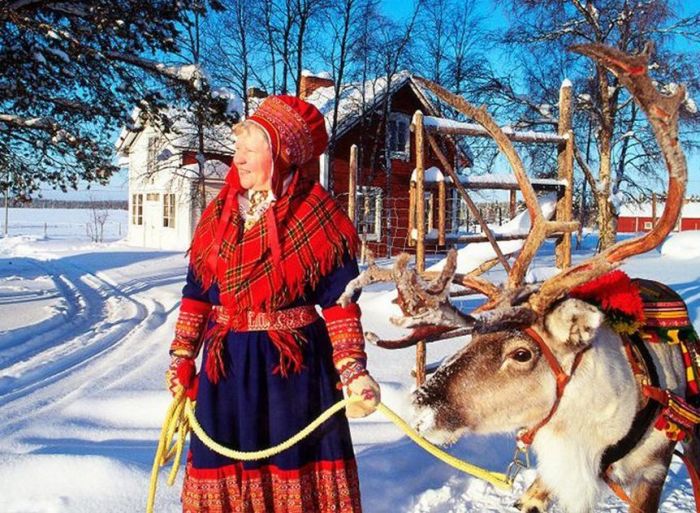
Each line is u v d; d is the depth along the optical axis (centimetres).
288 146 247
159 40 1135
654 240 262
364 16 2177
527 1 2102
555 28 2120
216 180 2400
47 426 473
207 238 255
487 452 434
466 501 376
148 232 2800
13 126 1123
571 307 256
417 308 249
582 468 271
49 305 1153
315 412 251
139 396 537
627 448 278
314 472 252
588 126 2228
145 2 1095
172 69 1202
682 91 252
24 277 1670
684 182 255
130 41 1126
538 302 266
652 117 253
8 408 538
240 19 2098
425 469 400
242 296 244
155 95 1186
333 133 2177
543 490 329
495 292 294
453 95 315
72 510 327
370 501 359
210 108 1226
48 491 343
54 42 1053
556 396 264
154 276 1669
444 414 257
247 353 247
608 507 373
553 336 262
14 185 1217
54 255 2384
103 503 334
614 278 288
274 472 246
